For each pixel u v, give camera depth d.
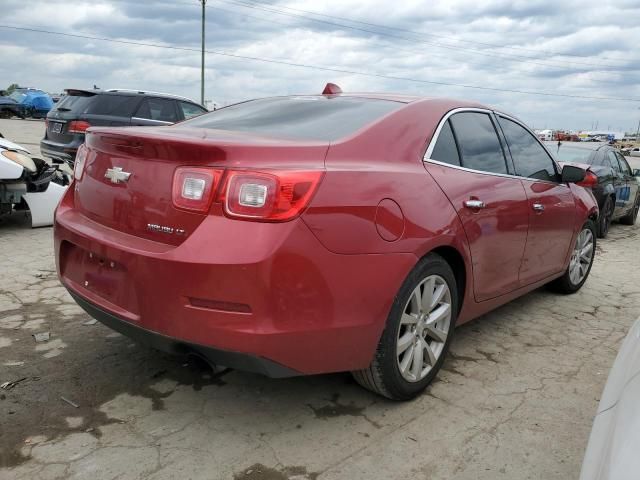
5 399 2.88
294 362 2.41
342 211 2.43
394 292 2.65
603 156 9.27
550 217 4.15
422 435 2.71
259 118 3.28
